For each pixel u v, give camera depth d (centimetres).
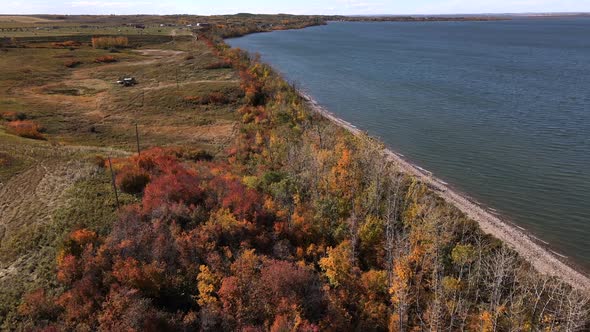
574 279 4178
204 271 3456
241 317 3161
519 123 8850
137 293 3158
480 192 5969
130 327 2866
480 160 7044
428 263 3969
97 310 3020
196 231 3925
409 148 7650
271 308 3244
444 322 3366
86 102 10556
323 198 4966
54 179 4797
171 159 5984
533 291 3747
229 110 9925
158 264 3434
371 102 10819
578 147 7462
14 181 4897
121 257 3469
